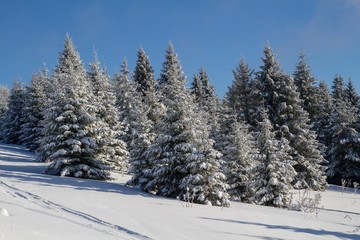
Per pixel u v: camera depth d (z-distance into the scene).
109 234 7.98
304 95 44.31
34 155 39.00
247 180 24.44
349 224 15.19
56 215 9.70
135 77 50.81
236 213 14.93
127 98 39.81
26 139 45.50
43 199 13.12
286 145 31.48
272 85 38.84
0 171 22.94
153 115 33.22
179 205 16.19
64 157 25.16
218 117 40.88
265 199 22.47
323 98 50.81
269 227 11.73
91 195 16.17
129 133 37.53
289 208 21.55
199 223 11.24
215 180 18.66
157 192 20.59
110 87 38.28
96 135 26.94
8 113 55.84
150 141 24.11
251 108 40.50
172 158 19.94
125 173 31.94
